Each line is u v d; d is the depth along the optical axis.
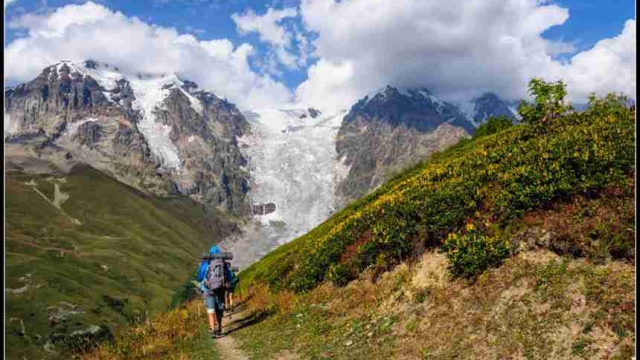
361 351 11.62
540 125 20.62
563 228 11.17
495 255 11.82
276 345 13.62
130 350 14.29
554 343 8.94
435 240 14.29
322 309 15.96
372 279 15.76
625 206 10.59
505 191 13.37
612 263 9.84
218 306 16.30
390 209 17.92
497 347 9.61
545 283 10.36
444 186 16.09
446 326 11.07
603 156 11.91
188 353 13.59
